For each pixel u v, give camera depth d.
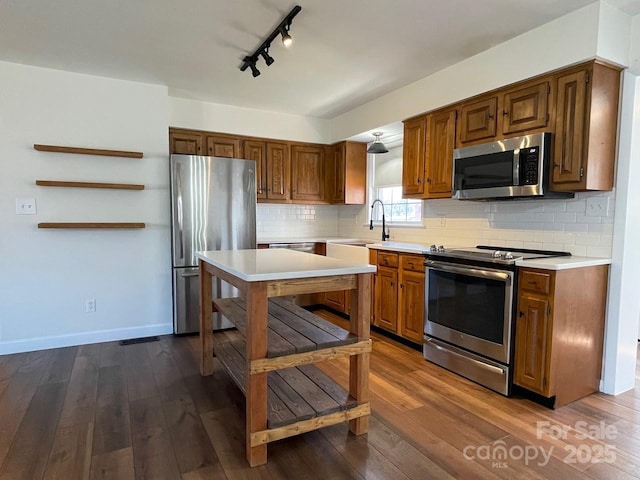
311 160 4.81
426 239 3.90
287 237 4.91
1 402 2.30
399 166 4.38
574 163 2.33
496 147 2.70
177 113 3.99
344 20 2.41
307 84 3.57
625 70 2.37
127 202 3.49
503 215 3.11
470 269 2.63
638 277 2.53
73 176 3.28
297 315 2.43
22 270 3.15
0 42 2.70
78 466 1.72
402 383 2.62
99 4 2.22
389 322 3.52
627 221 2.41
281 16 2.35
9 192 3.08
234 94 3.87
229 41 2.69
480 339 2.59
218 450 1.85
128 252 3.52
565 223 2.69
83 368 2.83
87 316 3.40
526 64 2.56
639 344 3.36
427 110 3.37
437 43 2.72
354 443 1.93
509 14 2.33
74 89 3.25
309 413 1.85
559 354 2.26
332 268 1.89
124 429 2.02
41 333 3.24
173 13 2.32
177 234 3.53
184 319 3.62
